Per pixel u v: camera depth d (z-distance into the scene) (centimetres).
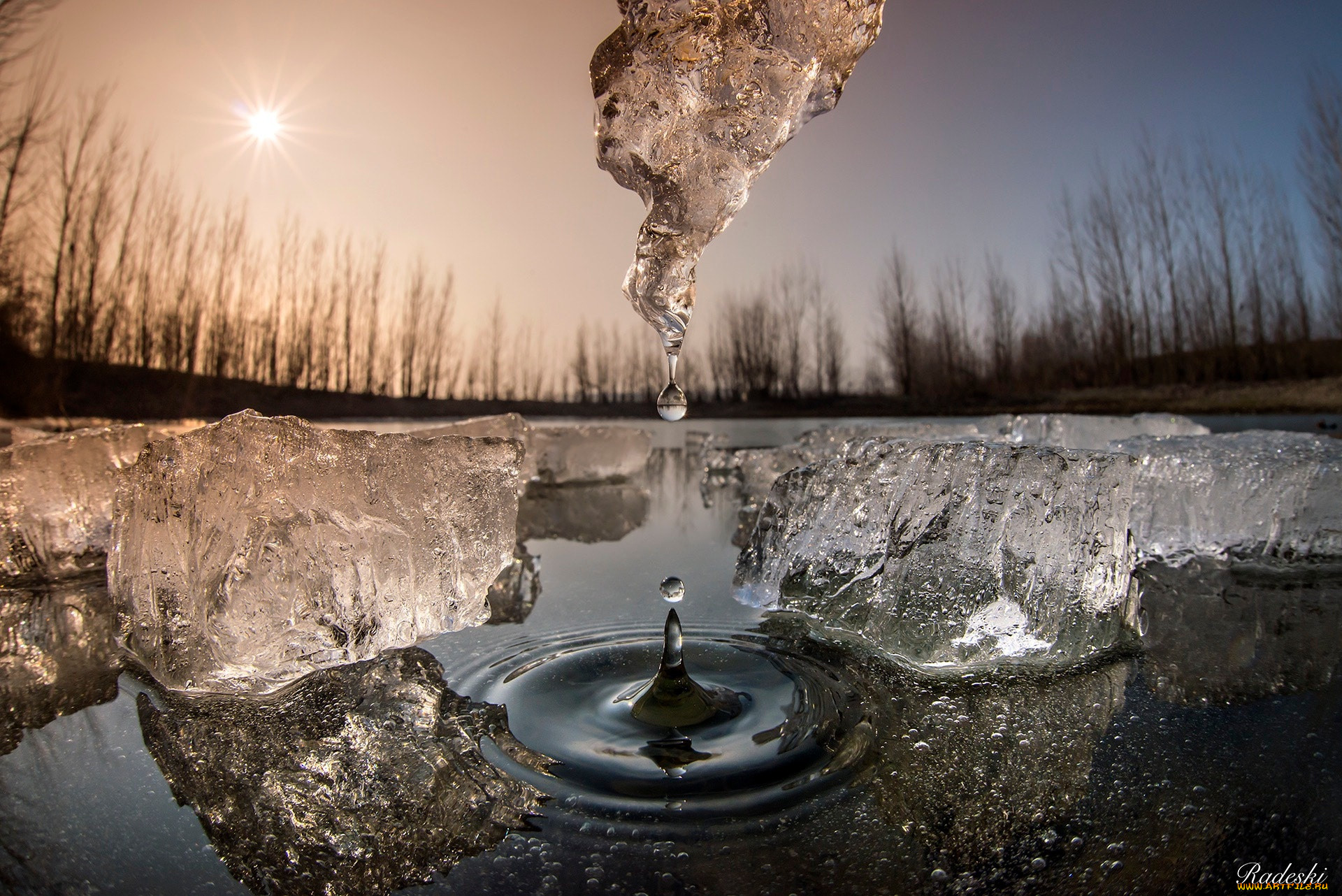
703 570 139
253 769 65
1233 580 129
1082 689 81
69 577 134
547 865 50
